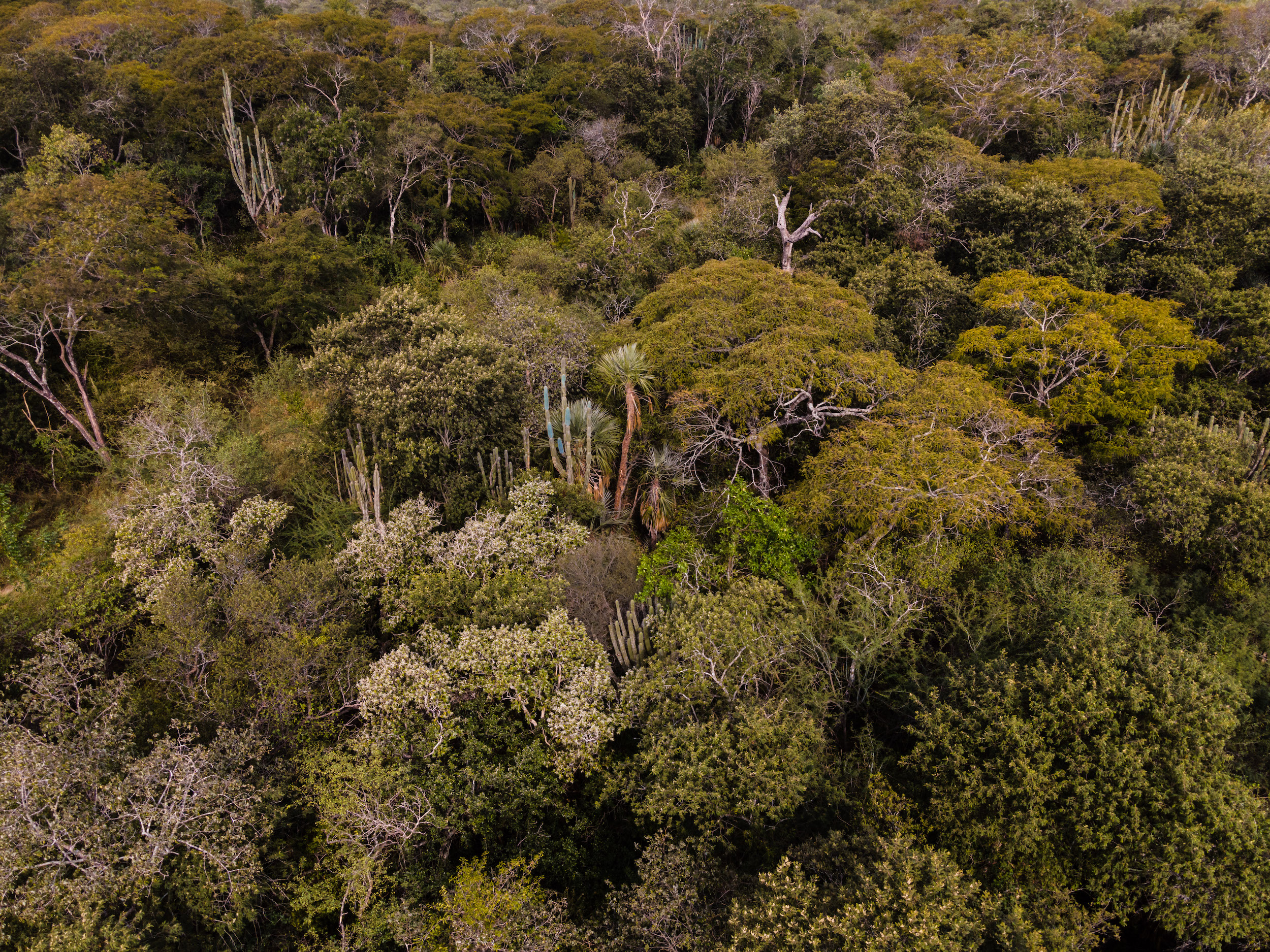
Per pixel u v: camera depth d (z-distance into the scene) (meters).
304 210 25.12
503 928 9.80
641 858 11.88
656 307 22.00
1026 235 25.06
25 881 9.32
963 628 13.69
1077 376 19.16
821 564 17.03
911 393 17.95
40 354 18.66
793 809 10.70
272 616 13.16
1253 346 21.23
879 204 26.44
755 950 8.12
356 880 10.34
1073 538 17.06
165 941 9.41
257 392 22.25
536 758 11.86
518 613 13.31
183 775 10.14
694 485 19.22
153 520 15.30
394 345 18.83
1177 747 10.25
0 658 13.34
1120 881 9.80
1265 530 15.23
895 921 8.27
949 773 10.66
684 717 12.11
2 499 18.22
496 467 16.98
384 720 11.91
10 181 23.81
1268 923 9.62
